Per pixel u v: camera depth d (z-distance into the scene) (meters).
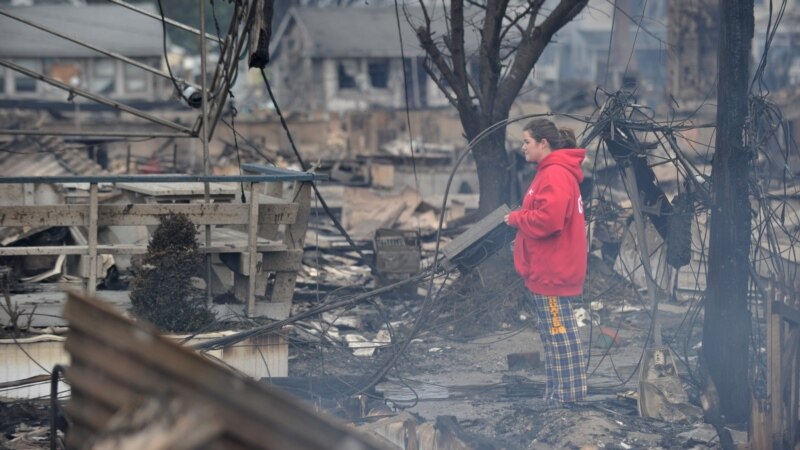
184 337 13.50
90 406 4.71
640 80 64.06
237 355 13.85
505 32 19.59
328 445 4.21
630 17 18.22
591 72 123.75
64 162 30.59
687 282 19.70
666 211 13.46
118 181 13.84
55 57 86.94
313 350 15.70
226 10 111.06
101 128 52.81
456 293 16.81
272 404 4.30
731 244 12.18
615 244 20.52
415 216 30.50
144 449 3.91
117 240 18.55
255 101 99.81
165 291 13.80
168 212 14.26
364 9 102.94
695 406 12.24
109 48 87.06
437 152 48.06
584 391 12.00
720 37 12.23
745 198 12.24
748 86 12.65
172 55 89.06
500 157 19.41
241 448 4.13
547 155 11.65
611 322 18.08
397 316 19.05
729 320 12.09
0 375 13.27
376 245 20.98
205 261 14.69
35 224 13.73
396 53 96.31
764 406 10.63
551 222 11.41
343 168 41.19
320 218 32.50
